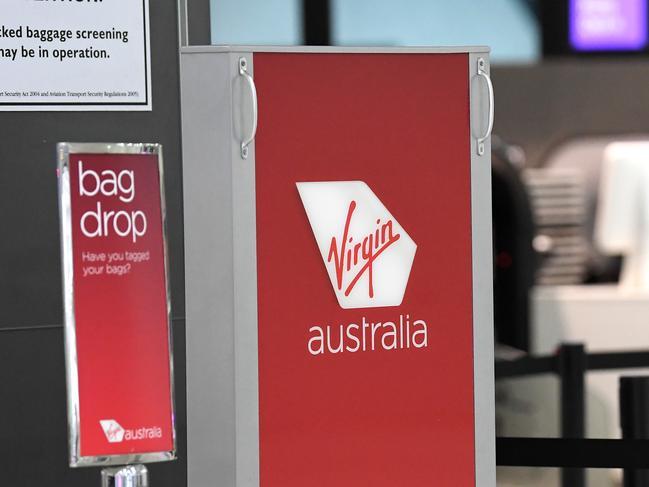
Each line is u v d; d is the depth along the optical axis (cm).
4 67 507
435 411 364
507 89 1029
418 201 360
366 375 357
